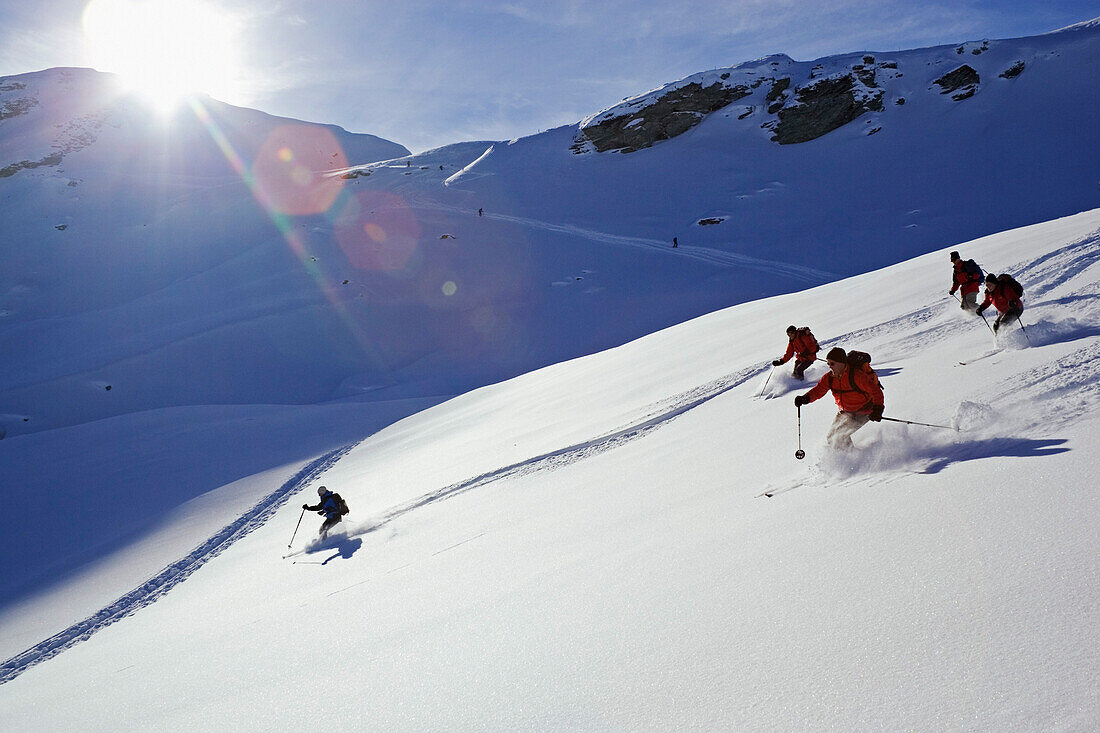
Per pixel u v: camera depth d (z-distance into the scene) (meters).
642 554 4.97
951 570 2.94
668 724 2.50
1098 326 7.03
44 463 27.39
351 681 4.27
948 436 5.09
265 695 4.57
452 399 29.66
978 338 8.94
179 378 53.09
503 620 4.50
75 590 14.48
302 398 50.03
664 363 18.11
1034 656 2.13
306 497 17.42
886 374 8.83
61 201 143.50
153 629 9.63
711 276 60.31
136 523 18.98
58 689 7.50
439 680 3.75
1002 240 18.27
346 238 81.12
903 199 72.25
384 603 6.31
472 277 67.69
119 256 102.31
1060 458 3.86
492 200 94.25
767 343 15.29
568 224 82.88
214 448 26.50
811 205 76.81
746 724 2.33
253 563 12.17
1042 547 2.86
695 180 92.38
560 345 52.00
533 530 7.39
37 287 95.56
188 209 117.88
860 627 2.72
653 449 9.72
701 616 3.39
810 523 4.27
